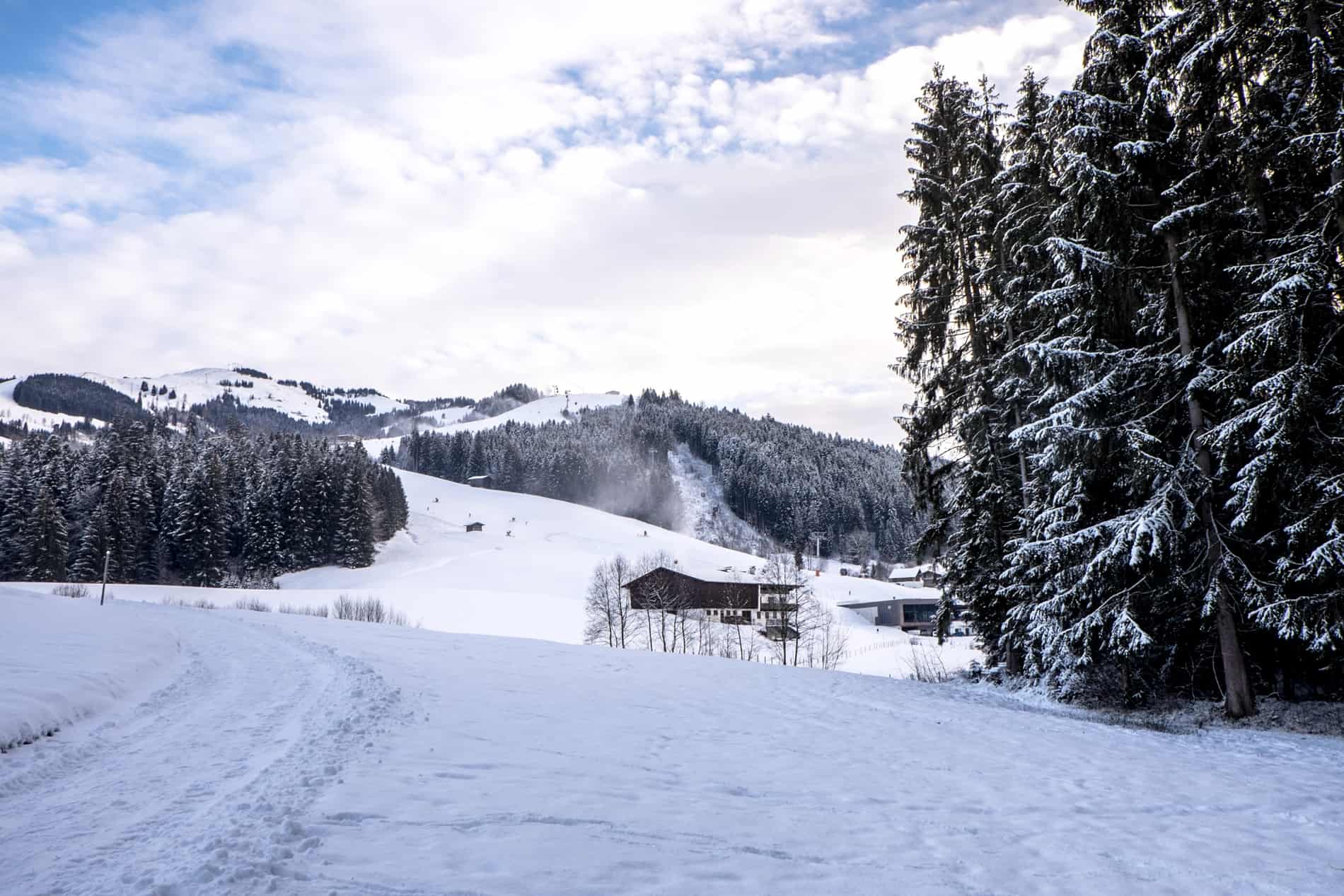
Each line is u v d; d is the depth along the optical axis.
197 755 9.36
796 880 6.13
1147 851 7.28
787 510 193.88
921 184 23.09
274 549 98.25
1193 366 15.85
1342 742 13.16
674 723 13.83
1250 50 13.95
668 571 73.00
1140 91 16.34
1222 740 13.64
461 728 11.91
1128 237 16.44
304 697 13.95
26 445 101.69
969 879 6.41
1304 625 13.54
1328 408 13.70
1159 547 14.79
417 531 130.12
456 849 6.29
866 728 14.30
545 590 86.69
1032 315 19.98
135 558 89.56
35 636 19.70
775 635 60.34
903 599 91.50
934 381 23.36
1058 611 17.41
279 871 5.52
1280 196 14.98
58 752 9.30
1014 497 22.34
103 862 5.67
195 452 119.25
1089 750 12.56
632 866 6.20
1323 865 6.96
